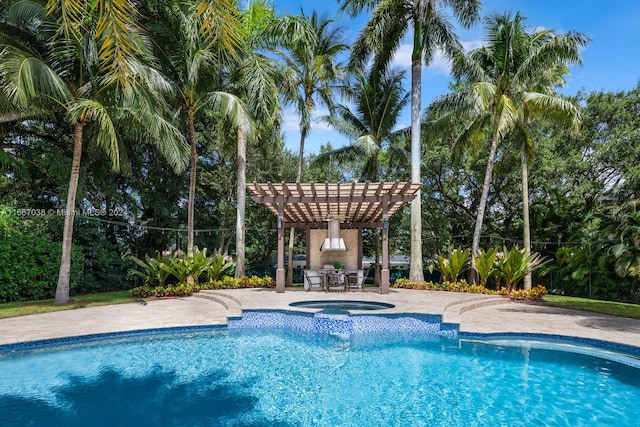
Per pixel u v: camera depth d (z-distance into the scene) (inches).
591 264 617.3
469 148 730.8
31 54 389.4
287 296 474.3
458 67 626.5
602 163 770.8
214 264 602.2
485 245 930.1
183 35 538.9
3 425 170.7
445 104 653.9
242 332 343.6
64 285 456.1
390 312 353.1
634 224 531.2
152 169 813.9
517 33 606.9
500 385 227.3
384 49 658.2
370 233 1051.3
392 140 807.7
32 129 598.5
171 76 561.3
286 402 201.8
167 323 339.0
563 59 562.9
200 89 588.1
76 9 137.7
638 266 504.7
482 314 417.1
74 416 181.2
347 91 781.3
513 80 593.3
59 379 229.1
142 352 283.7
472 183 887.7
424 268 911.7
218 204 938.1
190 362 264.2
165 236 839.7
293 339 323.3
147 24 524.4
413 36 624.7
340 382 231.3
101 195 718.5
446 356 280.8
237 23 131.8
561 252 688.4
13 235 505.7
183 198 893.8
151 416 182.7
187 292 538.0
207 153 908.0
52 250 531.5
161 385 222.8
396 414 188.5
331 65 738.2
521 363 265.4
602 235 577.9
